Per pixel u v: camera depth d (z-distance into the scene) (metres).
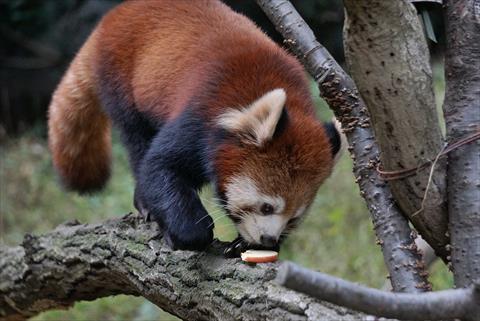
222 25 8.60
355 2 5.07
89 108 10.05
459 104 6.01
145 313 13.67
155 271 7.23
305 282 4.32
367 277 13.39
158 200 7.84
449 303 4.69
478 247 5.77
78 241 8.32
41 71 22.38
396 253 6.20
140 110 8.87
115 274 7.89
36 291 9.08
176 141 7.89
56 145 10.39
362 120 6.61
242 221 7.70
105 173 10.74
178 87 8.26
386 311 4.55
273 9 7.25
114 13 9.61
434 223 6.13
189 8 8.92
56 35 22.11
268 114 7.33
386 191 6.38
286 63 8.15
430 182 5.85
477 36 6.00
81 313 14.04
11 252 9.41
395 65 5.40
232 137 7.57
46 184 17.81
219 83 7.83
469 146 5.91
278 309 5.70
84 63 9.83
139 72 8.83
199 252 7.15
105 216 16.05
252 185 7.55
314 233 14.72
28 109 21.83
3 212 16.95
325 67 6.79
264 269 6.22
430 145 5.82
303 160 7.59
